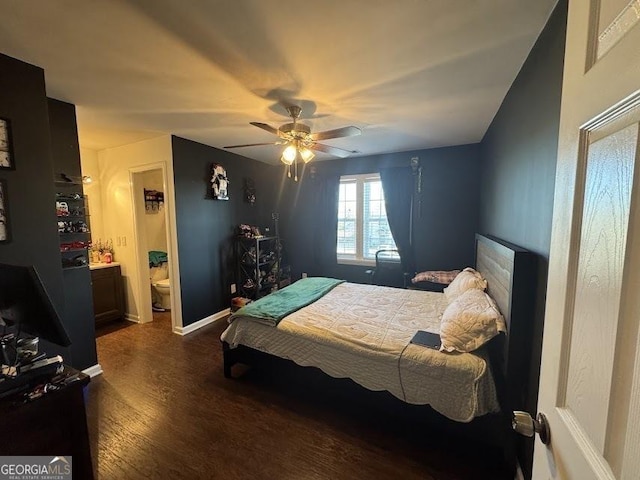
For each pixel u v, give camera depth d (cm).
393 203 437
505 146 227
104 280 378
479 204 380
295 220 527
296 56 170
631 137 46
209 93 219
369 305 278
